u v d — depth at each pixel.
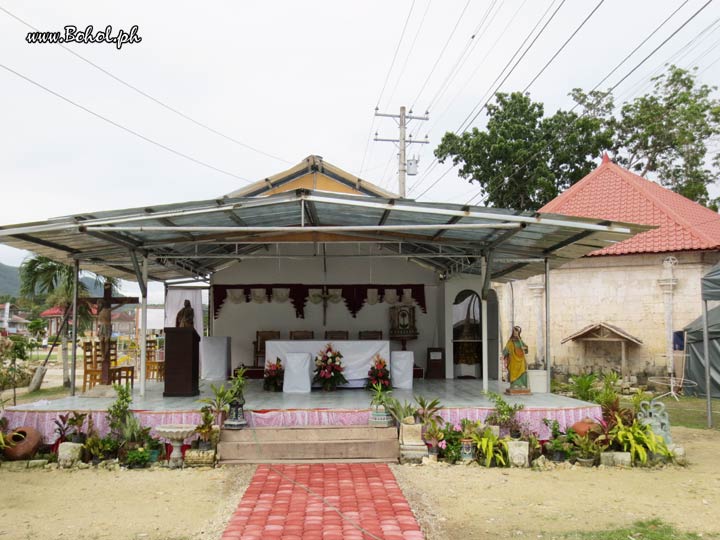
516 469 8.71
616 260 20.20
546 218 8.89
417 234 11.44
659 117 30.64
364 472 8.24
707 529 6.25
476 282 15.32
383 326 15.77
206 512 6.68
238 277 15.70
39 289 21.39
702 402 16.89
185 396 11.03
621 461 8.98
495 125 29.67
